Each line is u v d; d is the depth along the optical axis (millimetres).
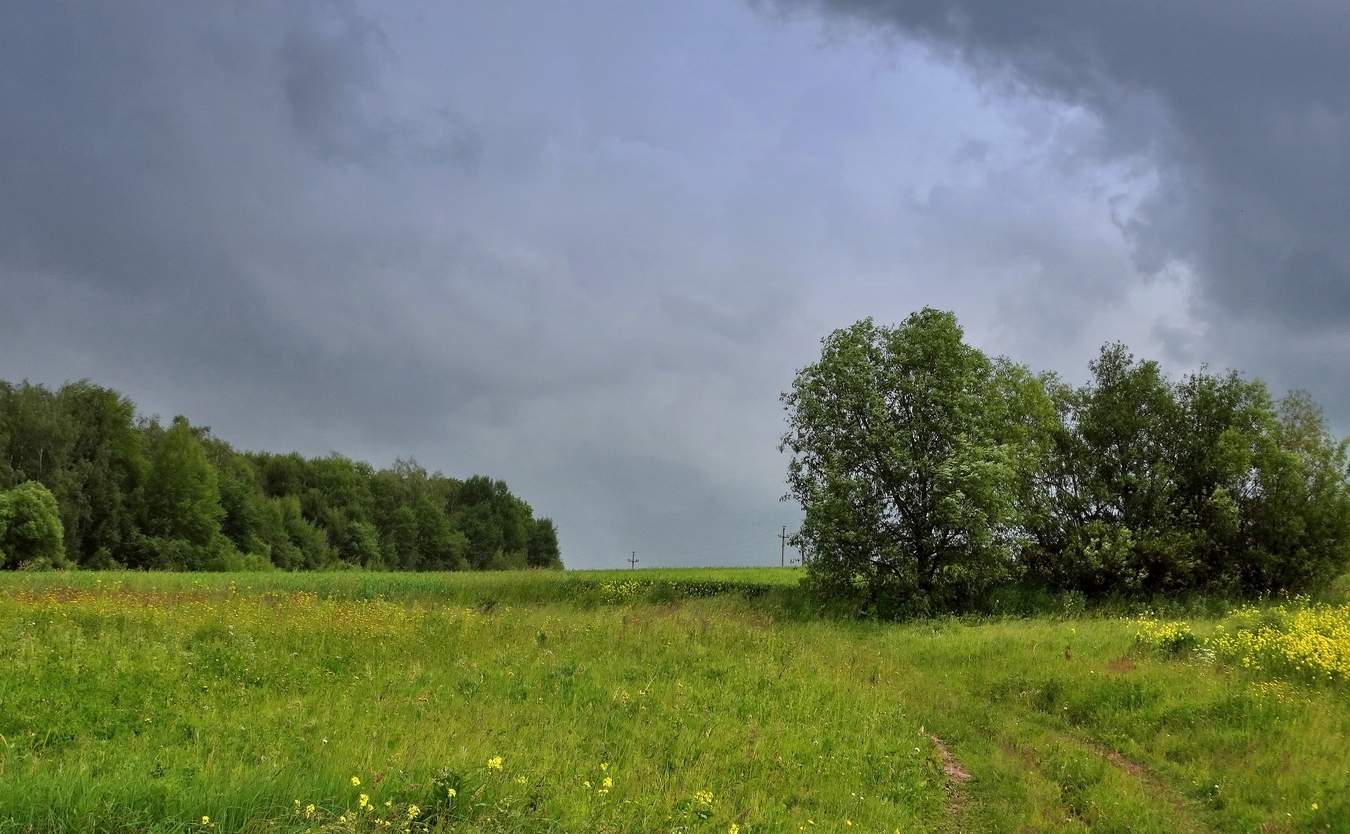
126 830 6605
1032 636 22688
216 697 12305
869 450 32031
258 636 16781
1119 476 35625
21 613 17312
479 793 7863
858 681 16766
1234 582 34125
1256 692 14781
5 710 10547
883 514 32125
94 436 67188
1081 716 15312
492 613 24828
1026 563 35688
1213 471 35031
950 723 14633
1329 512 33906
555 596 32625
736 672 16062
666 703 13469
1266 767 11781
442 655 16297
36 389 66000
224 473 79188
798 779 10734
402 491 104625
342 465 97875
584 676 14969
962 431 32031
